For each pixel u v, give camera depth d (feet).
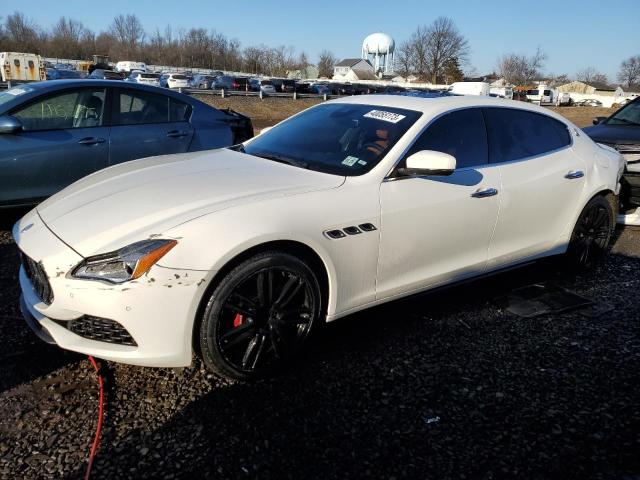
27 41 258.16
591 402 8.71
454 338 10.61
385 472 7.03
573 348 10.43
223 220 8.09
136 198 8.89
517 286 13.48
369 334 10.61
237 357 8.67
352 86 158.92
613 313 12.12
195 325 8.13
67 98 16.37
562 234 13.46
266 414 8.06
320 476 6.91
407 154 10.33
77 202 9.23
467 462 7.28
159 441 7.41
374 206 9.55
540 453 7.50
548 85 278.26
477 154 11.53
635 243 17.62
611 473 7.16
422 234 10.28
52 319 8.31
